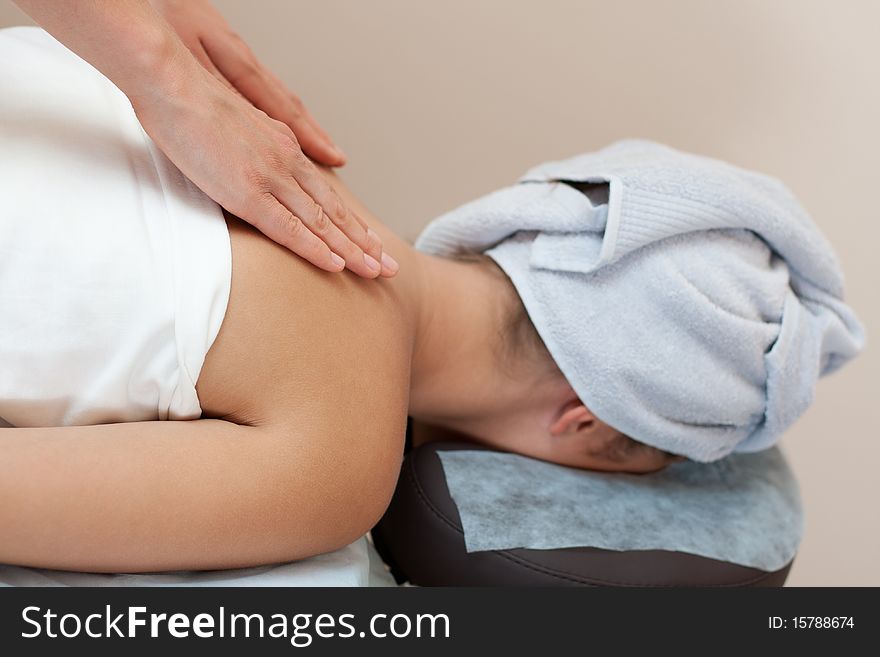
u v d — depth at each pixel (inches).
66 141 26.9
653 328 36.5
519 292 37.1
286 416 27.8
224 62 38.3
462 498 37.0
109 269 25.6
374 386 29.7
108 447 25.0
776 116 60.1
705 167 38.3
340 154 39.2
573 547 36.4
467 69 57.8
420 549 37.3
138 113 26.2
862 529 67.4
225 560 27.3
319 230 29.2
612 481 40.7
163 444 25.8
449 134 59.1
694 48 58.2
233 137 27.0
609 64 58.3
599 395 37.0
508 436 40.8
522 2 56.9
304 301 28.5
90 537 24.6
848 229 63.1
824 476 66.9
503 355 37.8
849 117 60.4
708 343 37.0
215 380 27.4
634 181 36.4
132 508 24.8
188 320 26.3
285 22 55.5
